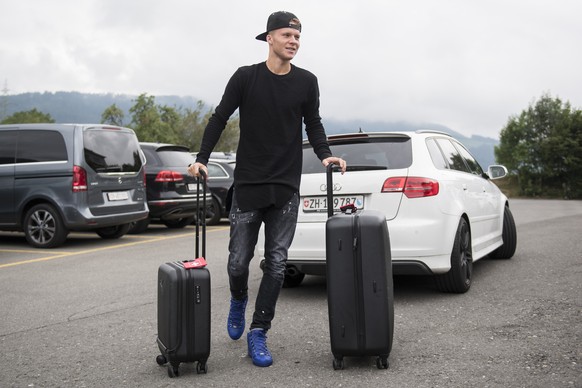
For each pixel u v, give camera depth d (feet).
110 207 31.78
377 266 10.93
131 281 21.26
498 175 23.41
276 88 11.55
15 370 11.65
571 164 125.70
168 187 36.88
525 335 12.89
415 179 16.57
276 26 11.38
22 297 18.89
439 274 17.35
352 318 10.92
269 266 11.82
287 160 11.67
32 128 31.58
